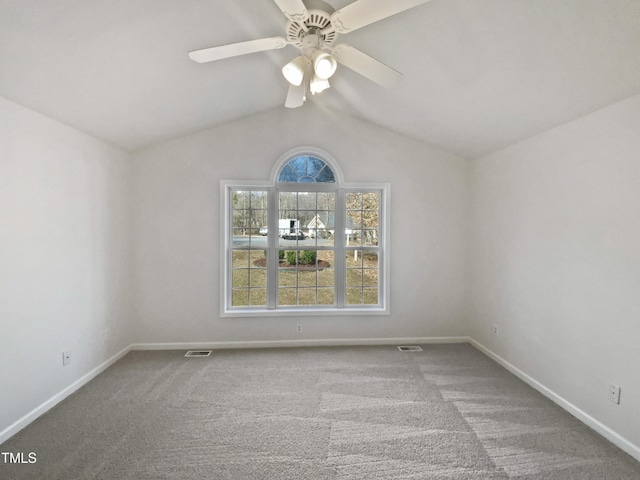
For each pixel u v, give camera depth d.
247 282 3.69
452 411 2.32
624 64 1.63
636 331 1.85
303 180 3.70
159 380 2.79
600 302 2.08
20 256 2.10
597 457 1.85
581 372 2.22
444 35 1.88
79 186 2.67
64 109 2.30
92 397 2.51
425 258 3.71
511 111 2.44
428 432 2.08
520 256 2.87
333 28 1.55
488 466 1.78
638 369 1.84
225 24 1.87
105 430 2.09
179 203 3.50
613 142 1.99
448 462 1.81
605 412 2.04
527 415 2.28
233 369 3.02
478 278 3.55
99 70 1.99
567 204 2.35
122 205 3.30
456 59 2.06
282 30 2.01
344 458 1.84
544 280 2.58
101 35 1.71
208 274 3.54
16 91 1.96
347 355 3.36
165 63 2.12
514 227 2.95
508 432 2.08
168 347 3.51
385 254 3.69
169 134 3.32
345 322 3.67
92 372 2.83
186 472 1.73
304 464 1.80
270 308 3.68
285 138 3.59
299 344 3.63
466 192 3.71
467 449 1.92
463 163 3.71
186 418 2.23
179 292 3.52
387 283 3.68
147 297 3.49
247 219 3.68
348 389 2.64
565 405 2.35
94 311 2.87
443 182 3.70
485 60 1.97
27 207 2.15
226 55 1.72
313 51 1.68
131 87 2.28
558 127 2.42
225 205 3.55
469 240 3.71
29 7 1.43
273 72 2.71
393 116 3.27
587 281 2.18
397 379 2.82
